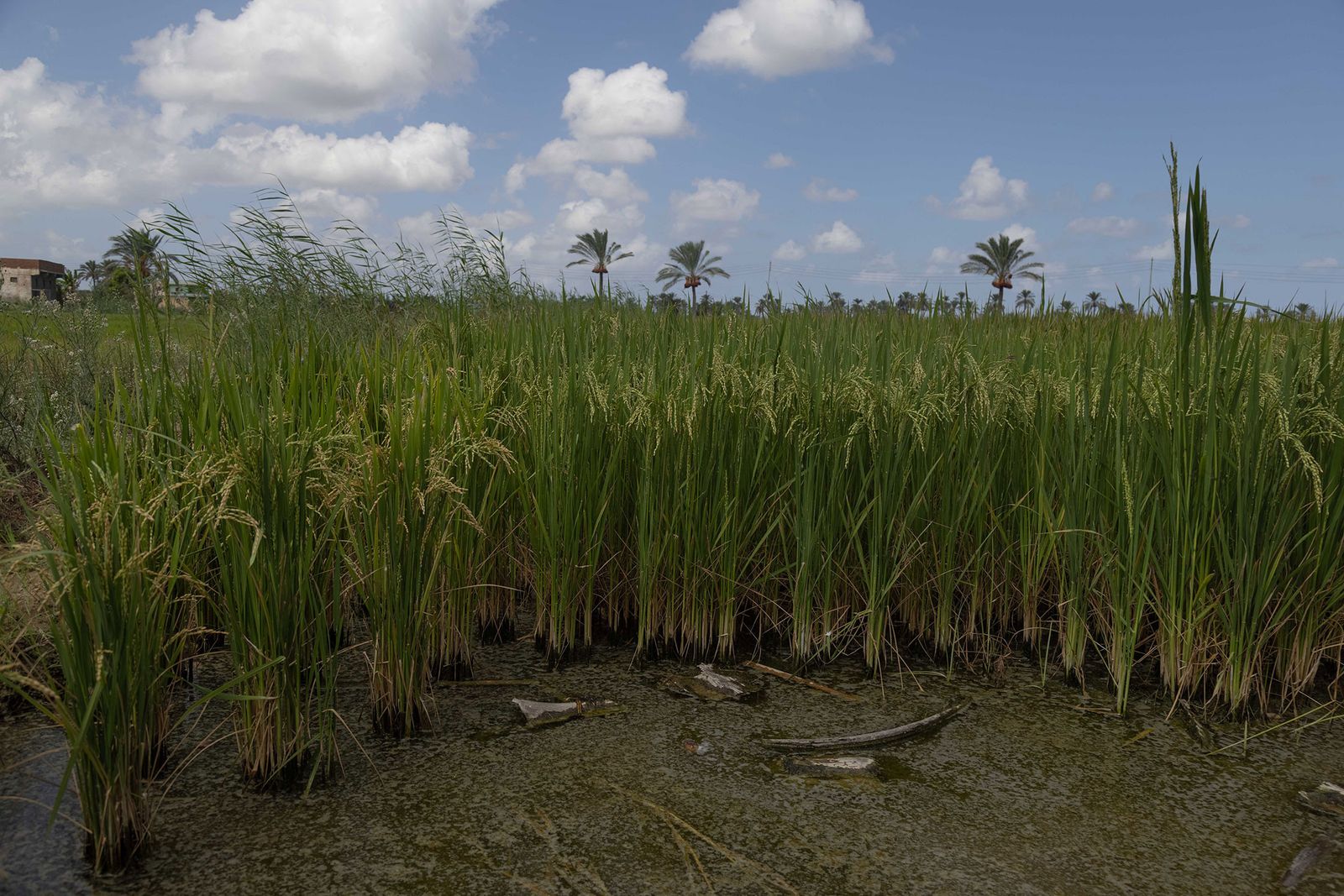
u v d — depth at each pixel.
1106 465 4.12
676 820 2.95
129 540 2.69
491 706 3.88
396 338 5.64
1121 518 3.91
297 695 3.09
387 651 3.47
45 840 2.69
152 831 2.77
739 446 4.30
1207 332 3.72
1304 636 3.89
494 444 3.77
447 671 4.20
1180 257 3.66
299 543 3.02
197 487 2.89
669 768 3.32
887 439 4.20
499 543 4.62
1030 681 4.27
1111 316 6.01
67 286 6.91
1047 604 4.92
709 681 4.15
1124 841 2.86
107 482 2.65
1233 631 3.73
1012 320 6.65
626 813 2.98
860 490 4.52
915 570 4.57
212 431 3.25
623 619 4.76
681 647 4.54
